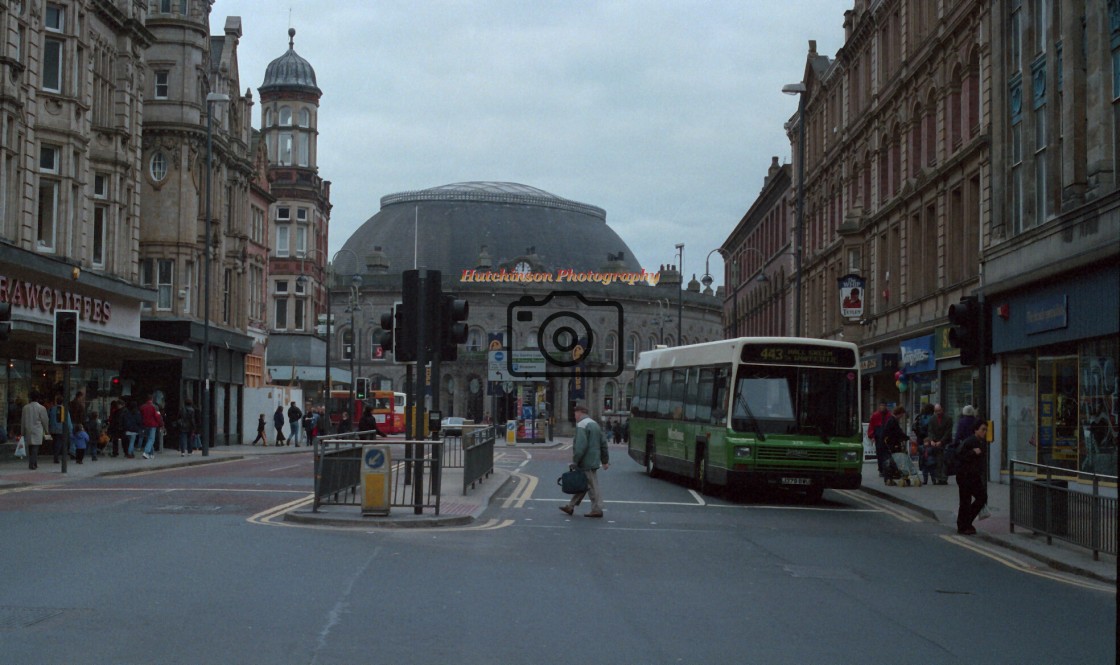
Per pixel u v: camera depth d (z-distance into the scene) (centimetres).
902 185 4091
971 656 965
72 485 2538
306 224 8725
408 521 1770
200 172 5469
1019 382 3016
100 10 4162
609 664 885
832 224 5422
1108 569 1484
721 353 2542
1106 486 1532
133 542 1505
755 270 8044
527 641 959
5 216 3497
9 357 3559
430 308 1941
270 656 878
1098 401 2519
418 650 914
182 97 5297
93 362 4369
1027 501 1816
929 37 3756
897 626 1088
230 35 6172
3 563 1309
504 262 12656
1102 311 2458
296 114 8862
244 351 6112
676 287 13488
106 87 4312
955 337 2055
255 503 2089
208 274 4259
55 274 3688
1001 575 1476
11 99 3456
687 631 1024
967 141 3431
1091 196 2520
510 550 1539
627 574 1358
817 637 1019
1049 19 2777
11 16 3478
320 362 8738
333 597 1135
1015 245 2955
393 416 8469
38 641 912
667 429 3011
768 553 1611
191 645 909
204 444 4166
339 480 1944
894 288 4247
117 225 4341
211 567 1304
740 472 2386
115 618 1009
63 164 3872
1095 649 1011
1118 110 2445
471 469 2428
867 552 1667
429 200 13825
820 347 2442
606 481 3041
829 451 2394
